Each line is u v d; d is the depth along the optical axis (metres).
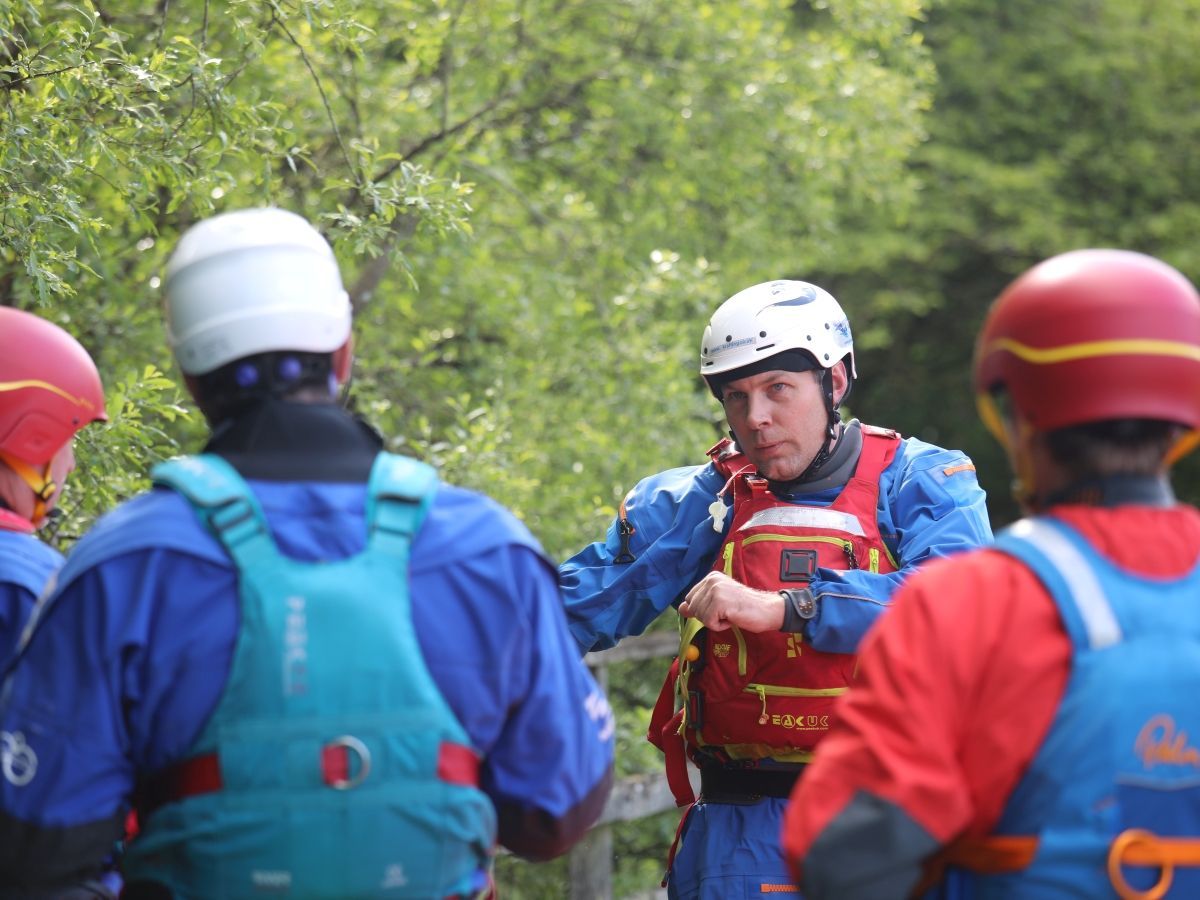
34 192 12.12
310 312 6.43
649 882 19.61
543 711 6.32
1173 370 5.67
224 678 5.86
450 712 6.05
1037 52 48.16
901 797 5.49
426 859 5.93
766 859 10.24
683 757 10.87
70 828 5.83
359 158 17.06
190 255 6.48
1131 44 47.25
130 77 13.23
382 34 20.42
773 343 10.20
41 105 12.44
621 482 20.08
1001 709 5.56
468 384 21.56
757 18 24.70
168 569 5.93
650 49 24.75
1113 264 5.81
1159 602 5.59
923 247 44.19
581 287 23.22
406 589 6.05
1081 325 5.70
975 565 5.75
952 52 47.75
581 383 20.72
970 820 5.62
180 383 17.22
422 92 22.05
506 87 23.84
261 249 6.46
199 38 17.55
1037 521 5.84
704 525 10.74
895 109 26.55
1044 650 5.55
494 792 6.40
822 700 10.04
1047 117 48.16
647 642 17.61
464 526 6.26
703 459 20.86
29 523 7.46
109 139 12.94
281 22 15.53
